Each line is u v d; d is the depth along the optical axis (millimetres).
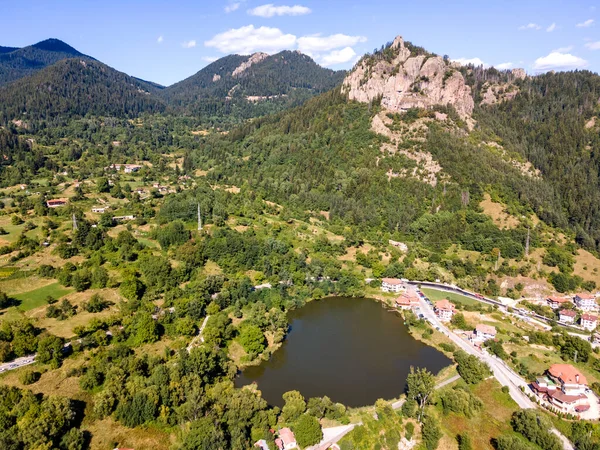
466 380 123062
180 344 131375
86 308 142375
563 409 110000
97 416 99812
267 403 110625
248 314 157375
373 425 102062
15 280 156250
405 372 129125
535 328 158750
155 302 155500
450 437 102250
